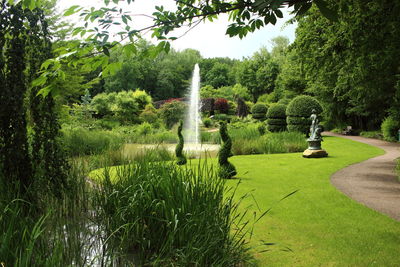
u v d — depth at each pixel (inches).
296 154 511.2
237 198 229.9
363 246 144.7
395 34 280.2
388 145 649.6
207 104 1529.3
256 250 140.5
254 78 2274.9
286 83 1259.8
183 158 355.9
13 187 148.8
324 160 435.2
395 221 178.9
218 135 675.4
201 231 117.6
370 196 237.3
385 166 380.8
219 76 2635.3
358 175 322.3
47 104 165.8
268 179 299.3
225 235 121.6
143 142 686.5
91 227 143.3
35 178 162.4
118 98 1101.1
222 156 298.0
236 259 119.4
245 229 166.2
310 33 426.9
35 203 150.1
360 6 271.0
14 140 153.7
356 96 474.6
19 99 154.5
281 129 908.0
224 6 104.0
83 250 118.8
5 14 151.6
